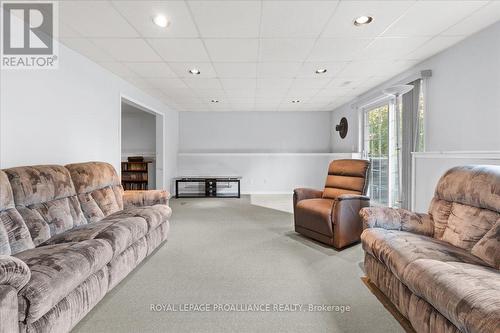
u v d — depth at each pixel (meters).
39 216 2.00
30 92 2.50
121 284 2.15
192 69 3.76
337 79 4.28
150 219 2.62
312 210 3.18
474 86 2.69
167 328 1.61
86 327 1.61
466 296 1.15
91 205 2.63
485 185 1.81
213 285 2.14
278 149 7.44
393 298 1.75
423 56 3.29
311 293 2.02
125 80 4.28
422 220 2.19
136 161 7.16
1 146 2.23
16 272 1.17
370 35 2.73
